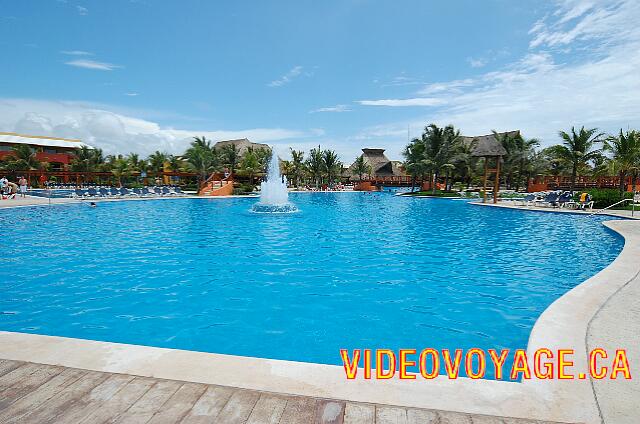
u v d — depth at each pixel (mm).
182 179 49281
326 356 4445
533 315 5789
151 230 14445
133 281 7480
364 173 66562
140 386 2852
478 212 22562
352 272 8297
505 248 11188
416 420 2465
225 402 2652
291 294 6742
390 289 7078
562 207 22953
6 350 3416
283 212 22125
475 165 48469
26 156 43844
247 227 15500
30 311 5844
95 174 42312
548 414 2553
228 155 52875
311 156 58469
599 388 2871
